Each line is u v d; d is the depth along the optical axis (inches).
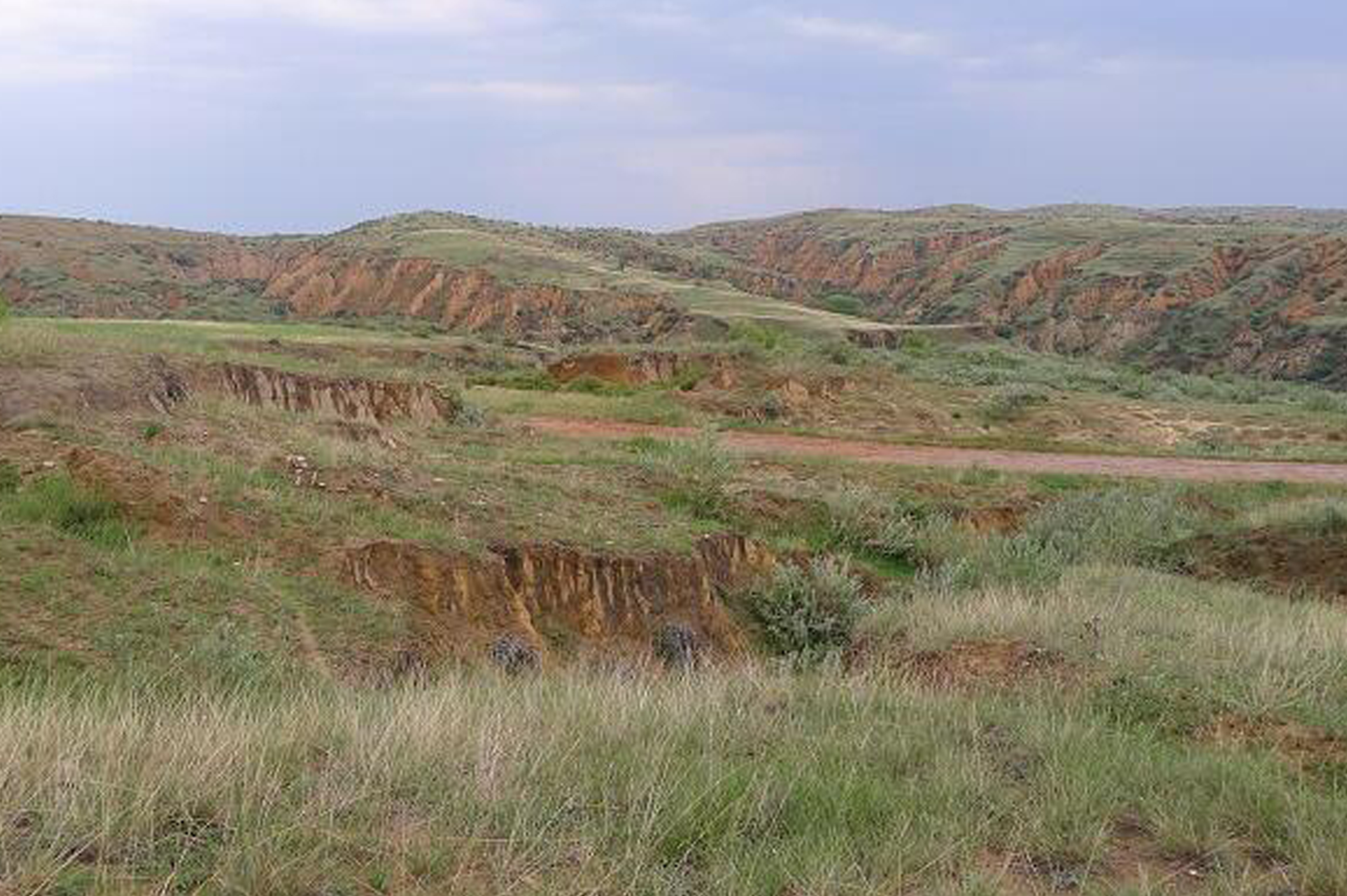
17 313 3415.4
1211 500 961.5
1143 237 5472.4
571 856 181.8
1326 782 288.4
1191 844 210.8
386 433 718.5
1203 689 352.5
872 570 692.7
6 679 305.4
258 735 224.5
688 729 268.1
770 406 1366.9
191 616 375.9
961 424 1443.2
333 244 5300.2
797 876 181.2
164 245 5492.1
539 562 520.1
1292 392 2305.6
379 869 167.8
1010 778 251.3
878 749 265.0
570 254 5295.3
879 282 6692.9
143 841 168.1
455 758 221.5
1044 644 417.4
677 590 556.4
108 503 442.0
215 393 778.8
